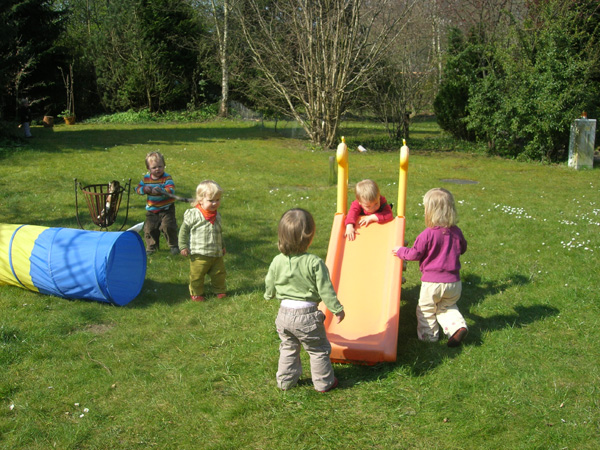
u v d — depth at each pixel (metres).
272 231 7.85
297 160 15.52
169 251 6.78
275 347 4.29
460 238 4.33
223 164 14.05
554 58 15.53
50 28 26.81
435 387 3.71
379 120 22.91
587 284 5.60
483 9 20.50
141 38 29.06
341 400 3.58
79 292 5.02
